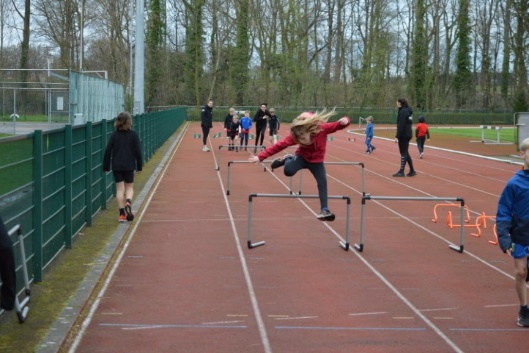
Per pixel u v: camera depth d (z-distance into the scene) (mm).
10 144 6938
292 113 73750
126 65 61094
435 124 76188
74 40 63219
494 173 22250
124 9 57031
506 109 79125
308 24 79688
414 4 81750
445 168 23969
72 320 6738
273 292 8016
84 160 11531
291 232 11688
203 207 14203
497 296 8000
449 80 84688
